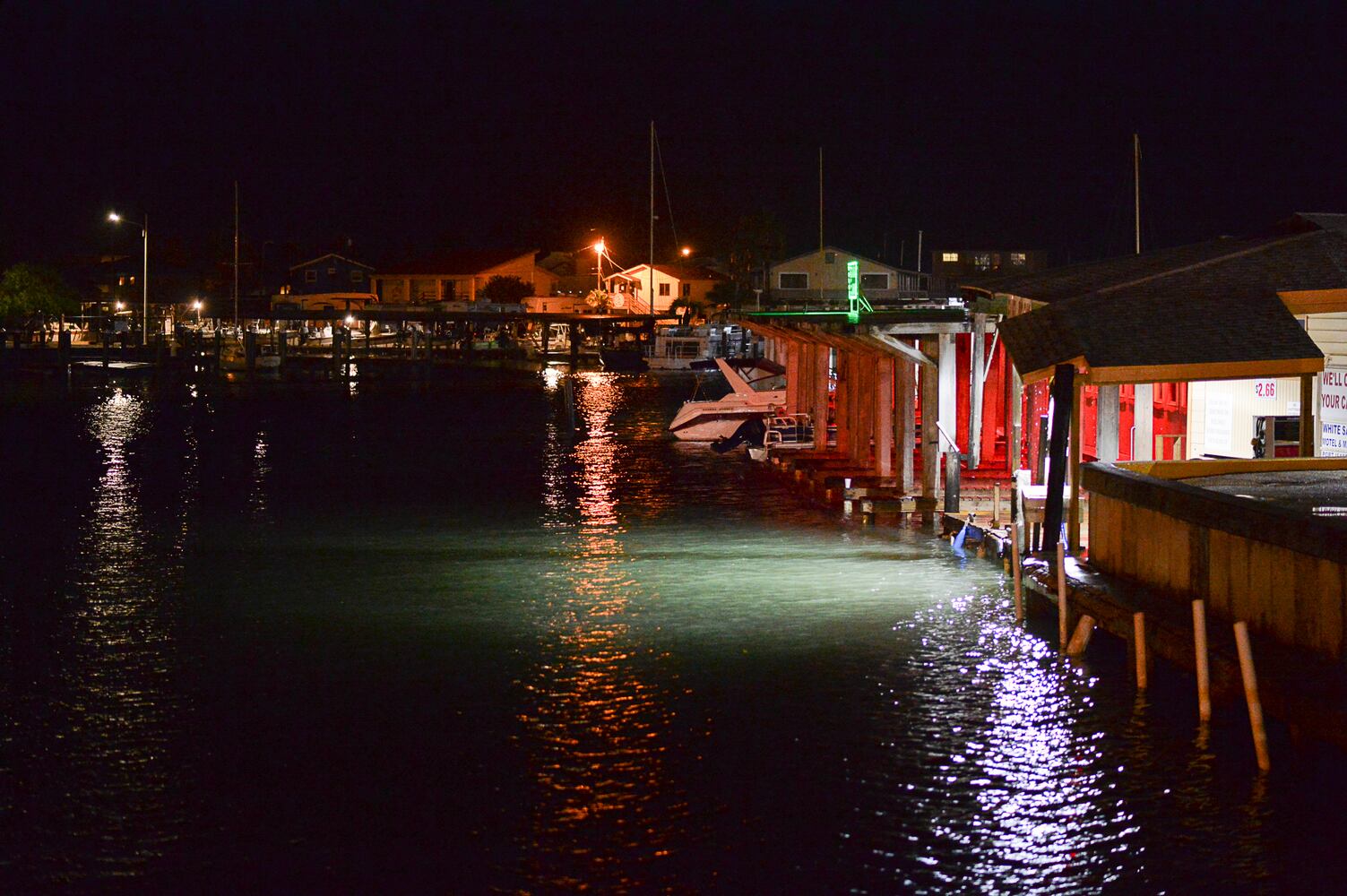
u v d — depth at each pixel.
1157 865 10.38
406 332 116.31
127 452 42.34
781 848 10.73
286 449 43.25
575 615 18.41
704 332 90.44
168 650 16.64
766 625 17.72
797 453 36.03
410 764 12.51
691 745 13.00
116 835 11.02
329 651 16.50
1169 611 14.12
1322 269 18.17
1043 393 24.11
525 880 10.22
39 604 19.28
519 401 66.62
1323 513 13.59
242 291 138.50
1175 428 22.06
